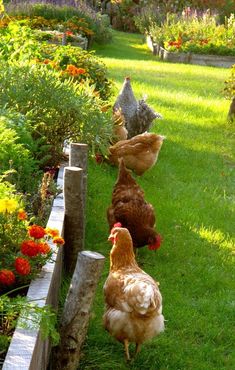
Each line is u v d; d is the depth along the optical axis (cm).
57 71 605
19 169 394
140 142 555
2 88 474
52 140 473
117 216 418
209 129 750
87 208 484
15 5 1409
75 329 315
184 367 341
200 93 968
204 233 472
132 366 337
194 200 532
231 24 1480
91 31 1384
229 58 1348
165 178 574
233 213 518
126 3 1916
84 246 436
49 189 409
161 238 427
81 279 311
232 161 645
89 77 676
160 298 322
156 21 1723
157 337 357
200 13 1753
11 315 285
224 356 354
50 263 329
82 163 421
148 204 425
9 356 265
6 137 399
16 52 579
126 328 323
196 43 1355
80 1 1573
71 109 470
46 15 1401
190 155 643
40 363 288
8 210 318
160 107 832
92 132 478
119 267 337
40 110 471
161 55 1383
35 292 308
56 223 374
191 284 409
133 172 571
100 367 334
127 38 1719
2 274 300
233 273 427
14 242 320
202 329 368
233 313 385
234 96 784
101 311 372
